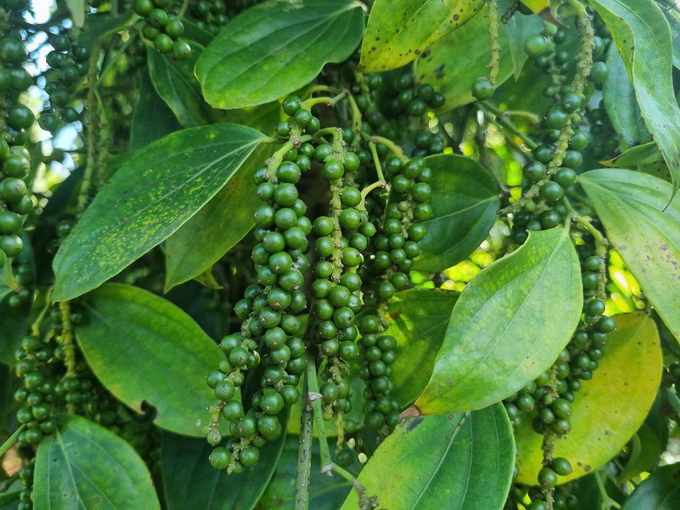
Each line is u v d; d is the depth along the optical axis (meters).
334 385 0.15
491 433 0.16
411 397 0.19
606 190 0.19
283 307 0.14
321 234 0.15
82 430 0.18
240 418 0.15
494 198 0.21
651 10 0.18
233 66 0.19
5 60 0.17
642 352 0.20
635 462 0.25
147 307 0.19
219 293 0.23
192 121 0.21
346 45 0.20
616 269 0.26
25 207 0.16
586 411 0.20
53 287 0.18
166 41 0.19
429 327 0.19
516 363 0.15
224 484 0.18
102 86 0.23
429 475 0.16
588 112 0.26
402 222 0.18
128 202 0.17
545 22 0.20
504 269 0.16
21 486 0.22
